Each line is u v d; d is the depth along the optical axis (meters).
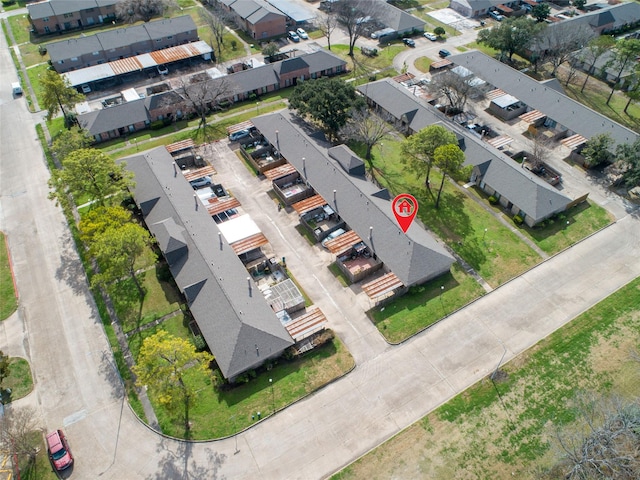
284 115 103.44
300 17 149.25
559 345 65.44
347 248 76.25
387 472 53.78
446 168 80.00
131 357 65.25
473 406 59.25
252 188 92.25
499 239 81.00
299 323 66.44
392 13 147.25
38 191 92.69
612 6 152.75
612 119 107.75
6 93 122.19
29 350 66.38
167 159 93.88
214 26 139.00
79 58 130.88
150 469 54.72
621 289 72.31
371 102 114.38
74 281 75.75
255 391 61.09
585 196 85.50
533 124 105.19
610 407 56.25
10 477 53.56
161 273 74.88
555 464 53.19
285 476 53.81
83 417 59.31
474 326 68.12
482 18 156.62
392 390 61.12
